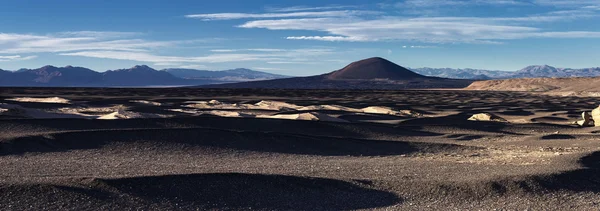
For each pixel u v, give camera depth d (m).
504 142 31.97
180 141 24.12
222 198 12.39
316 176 16.12
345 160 22.22
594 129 41.59
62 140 22.67
